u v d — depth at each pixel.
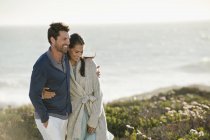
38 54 125.62
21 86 55.22
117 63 90.69
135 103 19.67
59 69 6.20
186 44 156.50
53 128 6.29
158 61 94.00
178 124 11.25
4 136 10.14
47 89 6.21
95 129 6.69
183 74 66.62
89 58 6.66
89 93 6.60
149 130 10.95
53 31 6.07
